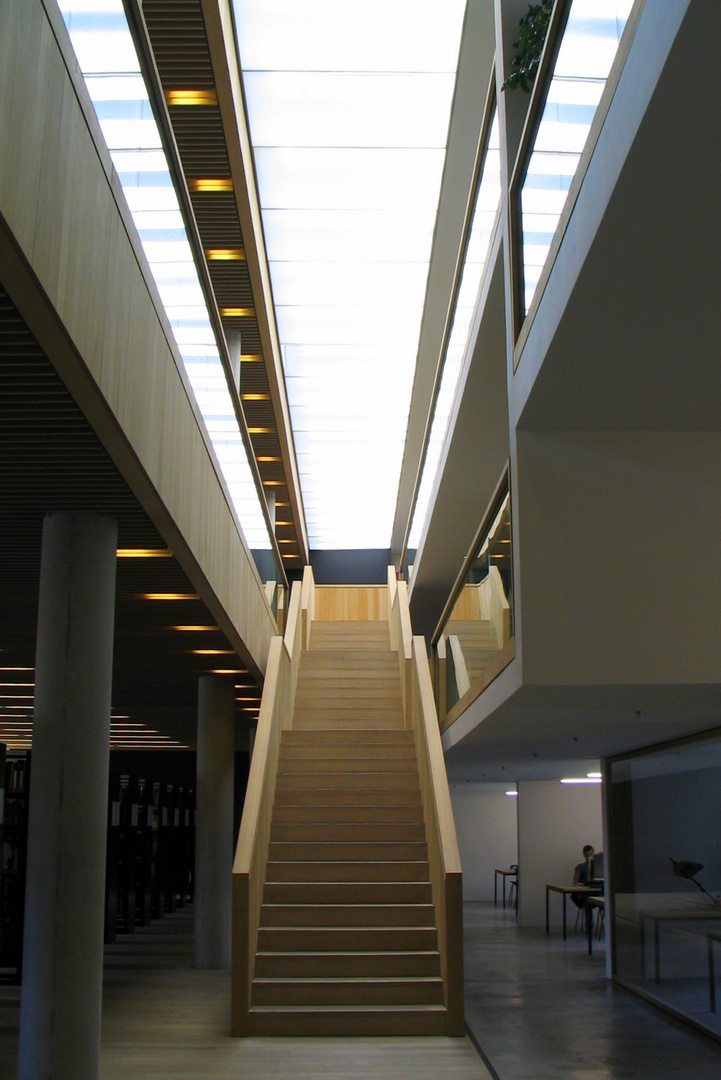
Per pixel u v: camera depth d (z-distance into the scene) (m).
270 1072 5.78
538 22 6.30
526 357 5.59
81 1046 5.03
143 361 4.91
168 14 7.14
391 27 8.61
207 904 9.87
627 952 9.62
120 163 4.37
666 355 4.99
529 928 15.21
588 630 5.52
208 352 6.78
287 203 11.08
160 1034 6.74
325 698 12.19
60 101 3.54
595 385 5.30
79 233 3.79
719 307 4.55
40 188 3.31
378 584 23.09
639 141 3.39
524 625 5.52
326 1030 6.70
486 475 12.70
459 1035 6.71
